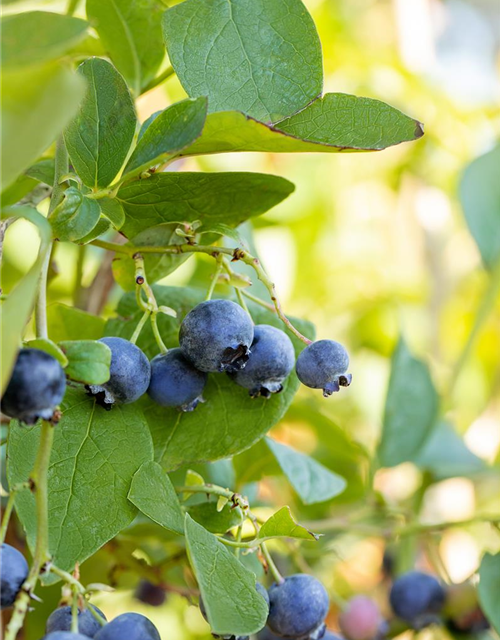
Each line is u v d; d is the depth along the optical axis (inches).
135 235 15.1
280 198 15.2
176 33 14.4
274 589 14.9
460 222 31.5
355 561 24.8
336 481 17.1
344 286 31.7
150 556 18.4
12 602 13.3
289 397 15.0
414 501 20.3
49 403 13.0
